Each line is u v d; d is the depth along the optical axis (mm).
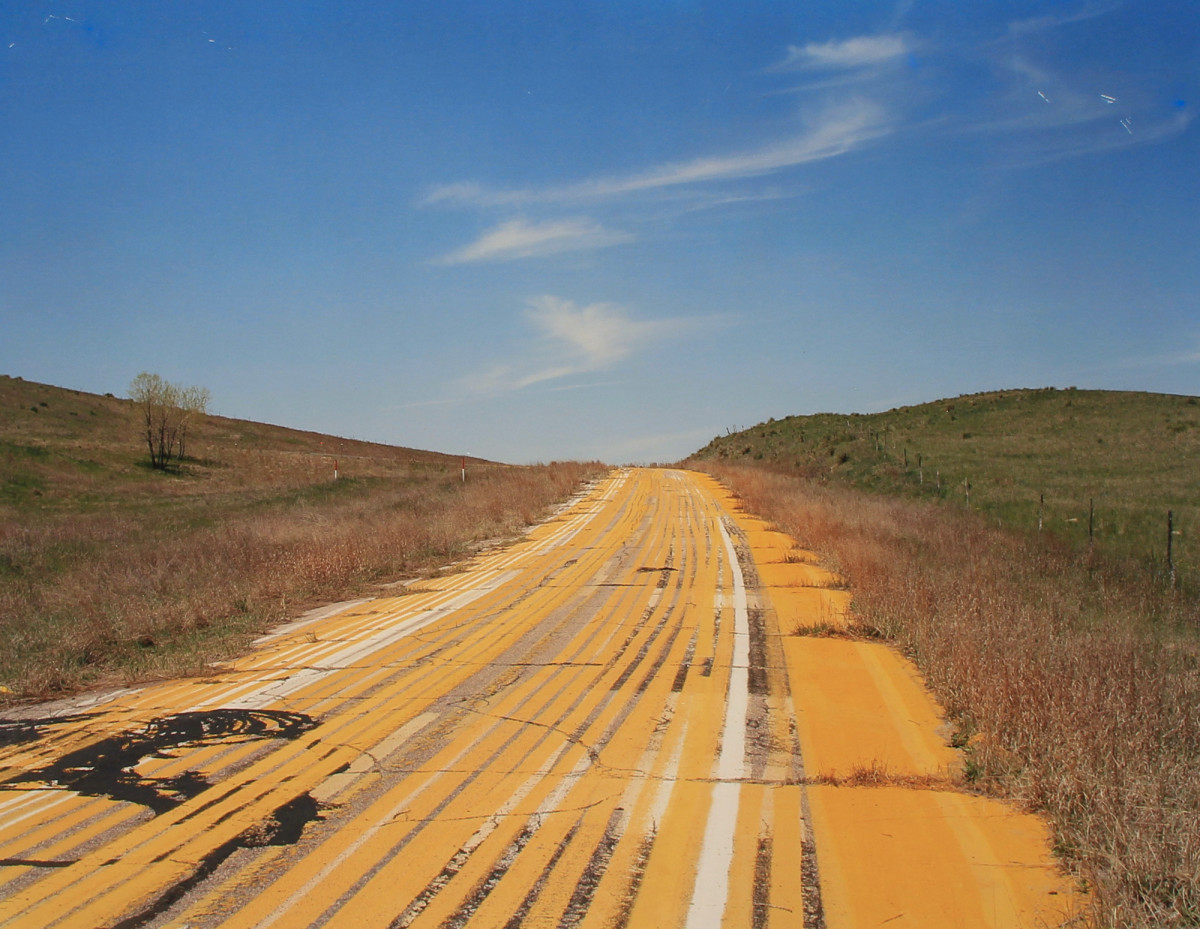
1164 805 4281
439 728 6195
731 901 3709
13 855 4273
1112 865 3689
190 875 4012
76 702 7270
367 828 4504
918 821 4516
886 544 15250
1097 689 5922
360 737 6023
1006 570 13555
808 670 7773
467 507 22562
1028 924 3484
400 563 14992
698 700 6855
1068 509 23312
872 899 3709
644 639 9156
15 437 63031
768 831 4418
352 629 9953
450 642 9125
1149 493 25875
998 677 6070
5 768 5613
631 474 42656
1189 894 3529
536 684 7387
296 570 13039
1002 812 4621
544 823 4543
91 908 3715
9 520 28281
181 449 63938
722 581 12891
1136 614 11344
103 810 4840
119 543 20516
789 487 28734
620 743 5832
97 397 92812
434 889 3836
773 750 5676
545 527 21188
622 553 16250
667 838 4348
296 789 5074
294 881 3930
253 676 7879
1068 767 4664
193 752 5805
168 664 8383
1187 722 5762
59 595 12289
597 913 3621
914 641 8406
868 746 5742
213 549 16078
